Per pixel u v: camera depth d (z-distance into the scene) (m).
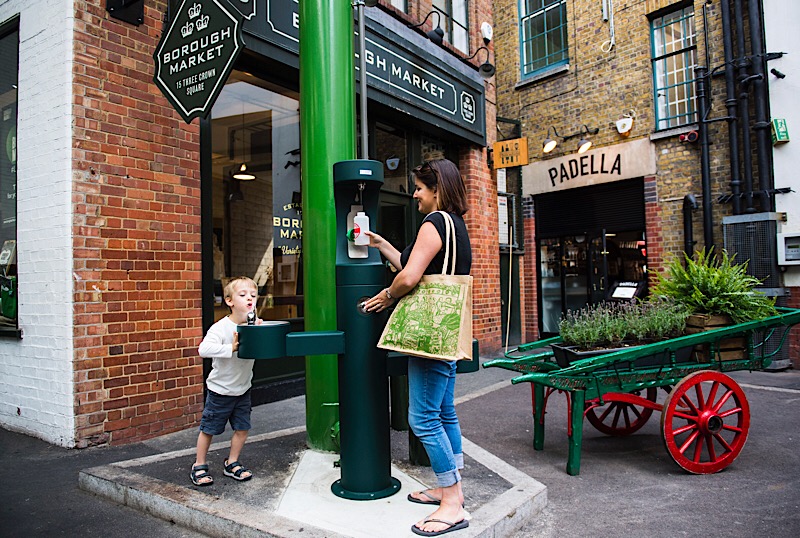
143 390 4.61
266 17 5.48
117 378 4.45
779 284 7.57
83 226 4.29
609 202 9.93
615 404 4.84
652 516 3.18
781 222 7.58
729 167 8.14
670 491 3.56
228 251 5.70
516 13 11.20
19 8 4.72
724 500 3.40
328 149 3.95
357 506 2.92
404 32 7.49
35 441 4.43
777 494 3.47
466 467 3.60
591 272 10.20
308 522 2.72
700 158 8.55
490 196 9.52
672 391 3.81
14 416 4.71
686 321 4.35
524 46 11.20
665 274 8.90
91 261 4.33
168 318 4.80
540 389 4.47
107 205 4.44
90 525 3.01
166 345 4.78
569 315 4.61
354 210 3.08
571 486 3.67
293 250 6.44
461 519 2.69
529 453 4.40
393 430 4.51
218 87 4.00
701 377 3.88
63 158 4.28
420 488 3.17
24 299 4.61
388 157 7.65
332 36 3.96
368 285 3.02
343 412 3.07
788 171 7.54
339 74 3.97
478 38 9.36
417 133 8.23
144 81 4.74
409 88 7.44
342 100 3.99
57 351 4.32
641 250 9.49
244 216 5.88
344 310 3.03
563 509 3.28
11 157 4.92
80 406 4.25
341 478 3.11
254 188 6.02
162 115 4.85
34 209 4.52
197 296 5.05
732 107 7.96
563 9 10.53
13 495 3.42
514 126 10.97
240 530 2.71
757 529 3.00
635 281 9.52
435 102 7.99
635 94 9.38
